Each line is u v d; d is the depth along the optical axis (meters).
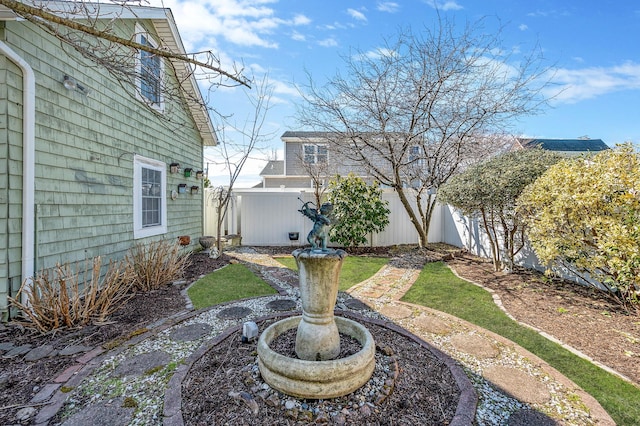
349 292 5.09
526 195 4.88
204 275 6.16
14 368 2.79
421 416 2.16
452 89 7.33
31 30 3.79
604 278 3.96
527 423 2.11
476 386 2.54
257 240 10.12
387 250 9.16
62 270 3.96
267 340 2.80
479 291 5.04
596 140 18.36
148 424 2.11
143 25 6.31
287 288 5.33
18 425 2.10
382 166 10.12
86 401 2.35
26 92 3.72
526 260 6.33
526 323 3.77
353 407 2.21
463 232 8.92
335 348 2.64
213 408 2.22
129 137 5.86
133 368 2.79
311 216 2.70
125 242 5.71
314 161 13.86
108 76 5.25
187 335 3.46
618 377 2.67
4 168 3.56
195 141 9.23
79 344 3.23
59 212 4.22
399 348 3.11
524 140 14.02
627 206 3.52
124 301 4.38
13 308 3.66
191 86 7.75
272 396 2.28
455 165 8.49
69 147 4.39
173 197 7.72
